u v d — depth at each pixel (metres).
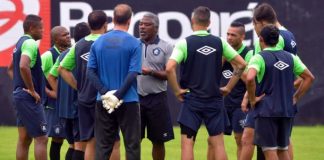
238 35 35.00
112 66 29.25
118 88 29.25
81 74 31.23
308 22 55.56
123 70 29.27
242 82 35.25
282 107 29.50
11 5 54.25
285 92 29.61
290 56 29.81
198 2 54.78
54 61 35.66
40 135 33.03
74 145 33.72
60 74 31.70
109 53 29.20
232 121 35.62
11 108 55.38
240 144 35.75
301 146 47.53
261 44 30.19
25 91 32.69
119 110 29.44
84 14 54.75
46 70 35.53
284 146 30.16
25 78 31.95
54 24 54.59
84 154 32.91
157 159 35.78
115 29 29.58
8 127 55.59
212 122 30.88
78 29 33.97
